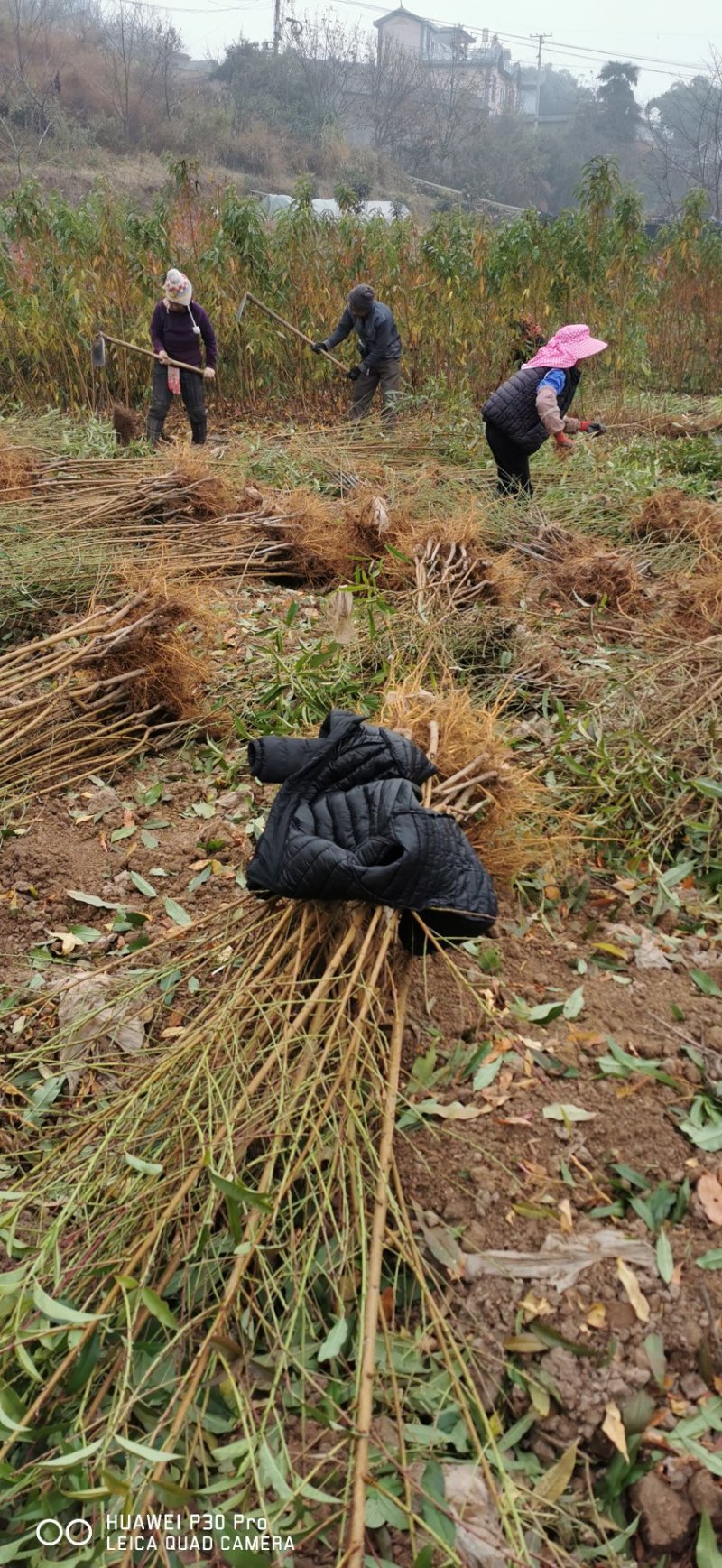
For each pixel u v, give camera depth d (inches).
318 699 186.9
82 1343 86.9
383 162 1678.2
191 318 367.6
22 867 158.7
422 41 2815.0
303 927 117.5
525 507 283.1
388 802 117.0
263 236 474.9
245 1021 109.8
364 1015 108.5
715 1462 85.4
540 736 184.2
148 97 1528.1
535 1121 110.3
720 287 590.9
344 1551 79.8
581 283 490.3
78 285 457.1
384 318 392.8
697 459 367.6
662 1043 121.3
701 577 237.8
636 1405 89.0
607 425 471.5
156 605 191.5
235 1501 81.2
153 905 151.9
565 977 133.6
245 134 1525.6
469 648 205.9
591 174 498.9
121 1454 86.0
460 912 115.0
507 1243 99.0
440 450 374.3
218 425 465.7
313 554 255.9
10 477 282.7
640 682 190.9
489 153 1911.9
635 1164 106.8
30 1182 111.0
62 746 181.9
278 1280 96.1
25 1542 83.2
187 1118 103.6
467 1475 85.1
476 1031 123.5
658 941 140.0
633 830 162.1
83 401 468.1
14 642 225.8
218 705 196.9
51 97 1368.1
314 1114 104.1
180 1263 96.1
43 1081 122.3
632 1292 94.6
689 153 2193.7
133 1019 124.3
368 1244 97.3
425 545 236.7
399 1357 91.2
